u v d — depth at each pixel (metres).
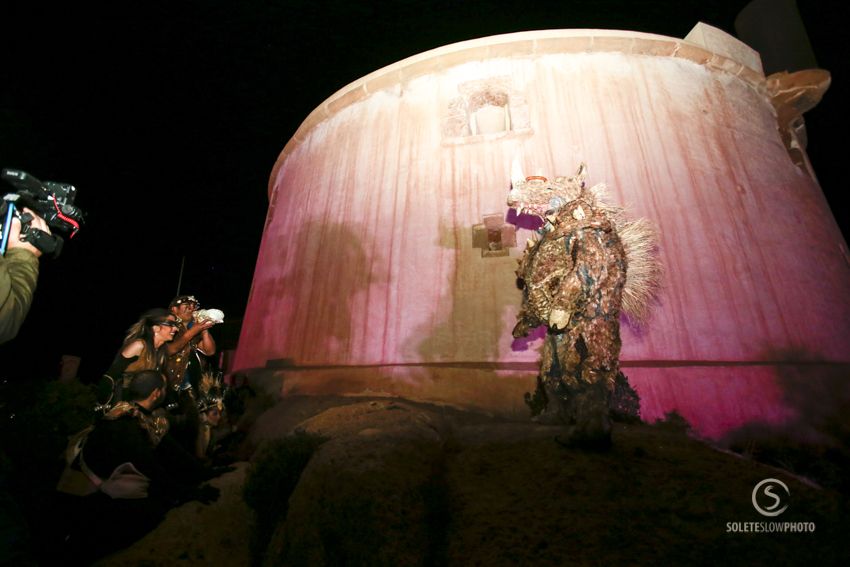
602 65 7.01
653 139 6.52
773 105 8.25
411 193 6.81
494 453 3.35
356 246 6.94
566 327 3.57
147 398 3.64
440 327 5.95
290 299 7.41
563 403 3.99
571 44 7.07
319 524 2.88
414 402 5.34
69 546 3.13
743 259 6.02
